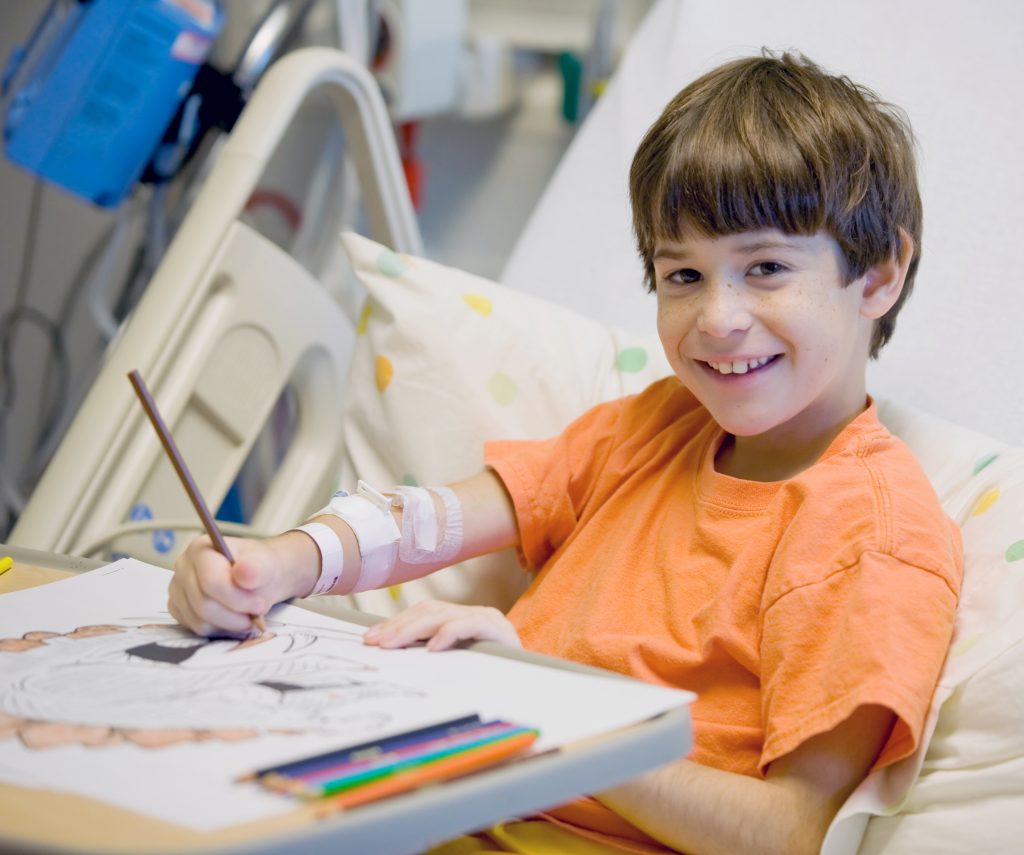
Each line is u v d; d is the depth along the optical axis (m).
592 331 1.39
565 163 1.67
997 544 0.98
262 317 1.43
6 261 2.53
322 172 2.14
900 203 1.06
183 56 1.72
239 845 0.49
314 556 1.00
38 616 0.86
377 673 0.74
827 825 0.83
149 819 0.53
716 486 1.04
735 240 0.98
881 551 0.90
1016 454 1.08
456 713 0.66
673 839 0.85
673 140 1.04
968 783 0.88
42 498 1.24
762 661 0.91
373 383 1.33
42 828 0.52
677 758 0.65
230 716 0.66
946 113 1.48
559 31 2.47
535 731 0.61
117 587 0.93
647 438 1.17
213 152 1.94
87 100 1.70
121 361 1.30
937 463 1.13
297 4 1.83
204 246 1.35
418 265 1.38
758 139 0.99
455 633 0.81
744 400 1.01
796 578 0.91
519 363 1.33
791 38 1.60
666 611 1.01
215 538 0.85
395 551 1.08
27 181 2.49
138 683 0.72
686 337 1.01
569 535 1.18
